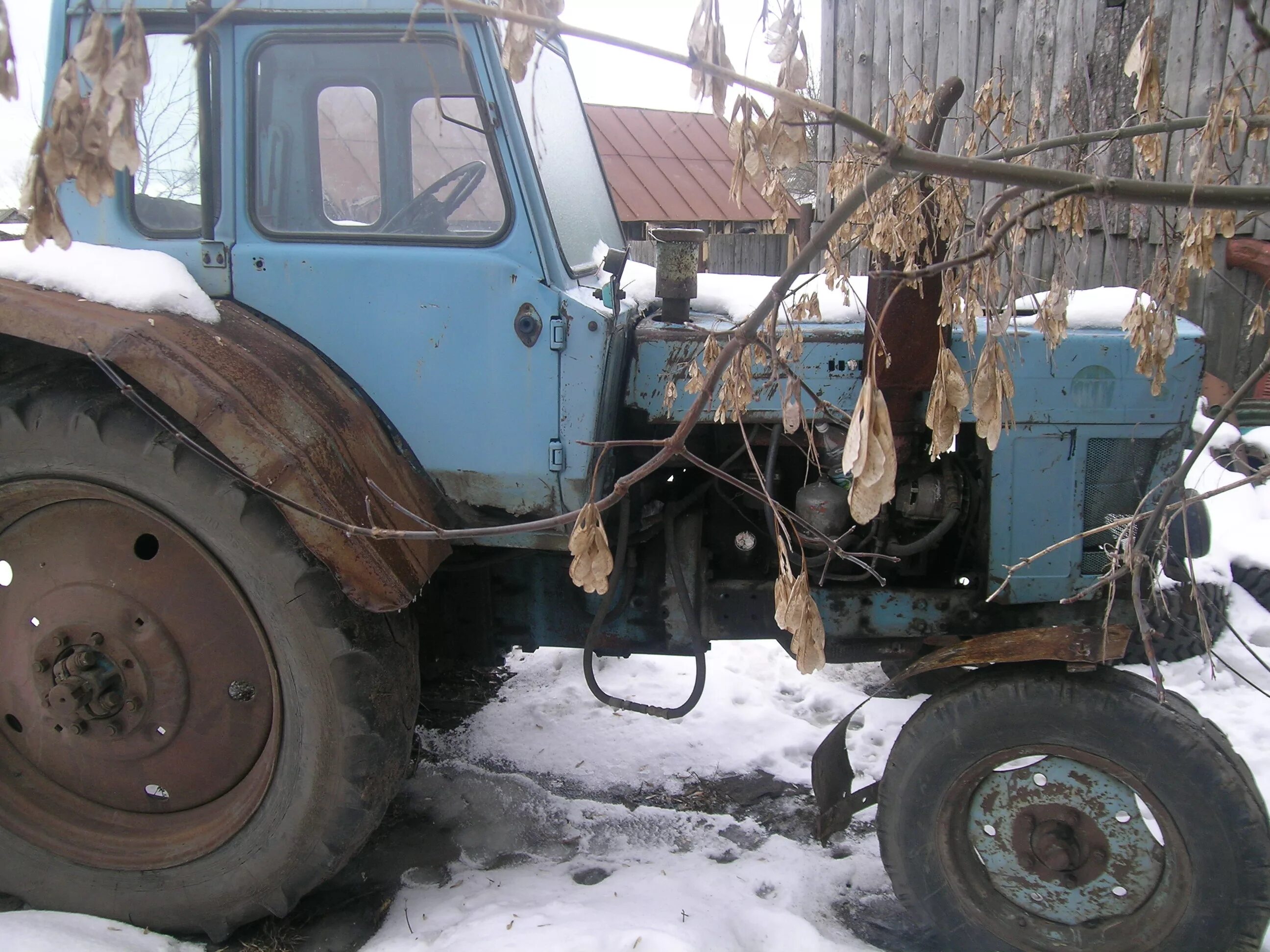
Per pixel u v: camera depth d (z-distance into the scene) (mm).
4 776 2264
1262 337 4887
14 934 2084
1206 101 4758
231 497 1928
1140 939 2008
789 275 1159
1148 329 1786
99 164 1054
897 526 2541
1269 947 2143
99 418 1955
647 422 2441
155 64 2162
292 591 1965
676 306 2518
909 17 5711
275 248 2160
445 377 2160
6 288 1897
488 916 2211
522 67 1165
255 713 2178
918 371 2273
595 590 1340
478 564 2416
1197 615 3141
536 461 2160
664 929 2123
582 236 2539
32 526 2189
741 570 2666
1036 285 4723
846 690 3666
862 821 2781
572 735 3285
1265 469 1641
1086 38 5094
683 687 3648
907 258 1958
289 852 2086
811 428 2426
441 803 2854
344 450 1979
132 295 1961
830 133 6004
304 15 2092
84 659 2164
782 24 1188
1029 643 2062
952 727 2076
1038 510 2404
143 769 2252
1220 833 1910
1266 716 3254
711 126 10219
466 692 3609
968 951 2139
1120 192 1089
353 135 2166
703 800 2902
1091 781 2045
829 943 2189
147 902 2168
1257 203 1076
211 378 1855
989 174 1085
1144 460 2420
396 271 2125
